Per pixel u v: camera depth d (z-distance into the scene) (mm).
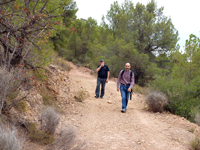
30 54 3469
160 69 17500
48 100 5430
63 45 22953
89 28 31531
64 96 6695
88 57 28016
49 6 3713
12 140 2053
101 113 6023
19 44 3143
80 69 23250
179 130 4711
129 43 18438
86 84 11578
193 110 6531
